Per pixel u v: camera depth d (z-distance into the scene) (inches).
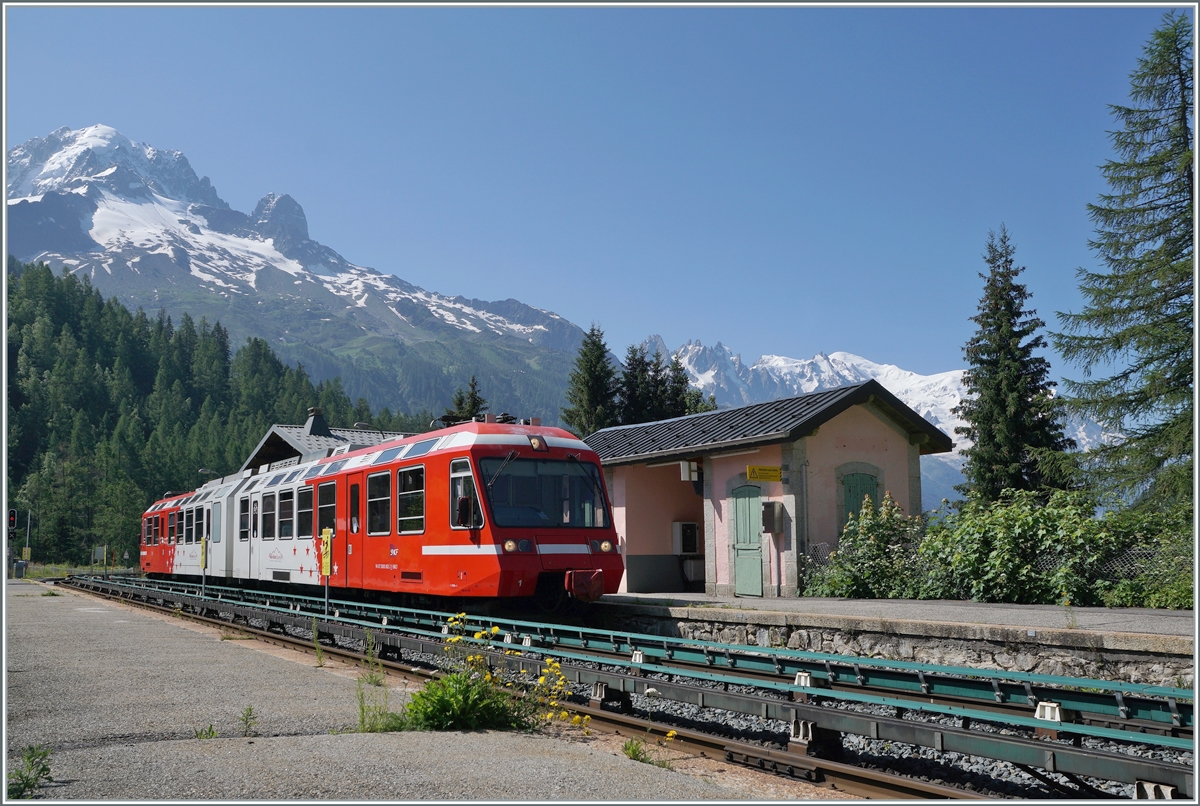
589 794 226.1
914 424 802.2
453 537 569.6
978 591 591.5
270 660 495.8
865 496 774.5
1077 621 430.6
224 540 975.6
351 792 220.8
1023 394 1571.1
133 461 5142.7
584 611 597.3
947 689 351.6
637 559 904.9
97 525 4138.8
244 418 7381.9
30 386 6481.3
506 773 242.8
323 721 314.7
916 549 675.4
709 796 233.6
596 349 2234.3
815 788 251.9
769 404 853.8
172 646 559.8
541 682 354.0
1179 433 819.4
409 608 644.1
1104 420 888.9
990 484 1563.7
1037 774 277.4
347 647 600.4
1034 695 327.0
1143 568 543.5
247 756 257.8
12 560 2140.7
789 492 741.9
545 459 585.6
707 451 811.4
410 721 307.4
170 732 294.4
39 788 223.5
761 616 508.4
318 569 739.4
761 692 410.9
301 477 789.2
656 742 304.2
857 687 378.9
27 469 5625.0
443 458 586.9
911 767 293.7
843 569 691.4
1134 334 869.8
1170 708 293.9
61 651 519.8
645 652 465.7
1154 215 922.1
